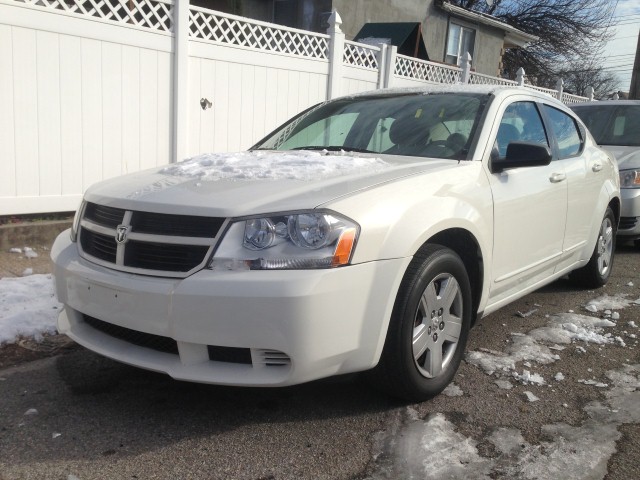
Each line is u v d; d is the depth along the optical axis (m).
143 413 3.16
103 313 2.97
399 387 3.11
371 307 2.83
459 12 19.12
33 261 5.68
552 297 5.37
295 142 4.48
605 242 5.62
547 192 4.19
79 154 6.44
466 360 3.88
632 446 2.90
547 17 29.06
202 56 7.23
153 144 7.00
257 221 2.73
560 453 2.82
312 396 3.36
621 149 7.62
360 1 16.28
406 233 2.94
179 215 2.83
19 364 3.73
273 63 7.95
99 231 3.10
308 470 2.67
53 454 2.76
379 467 2.69
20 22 5.84
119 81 6.61
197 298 2.66
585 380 3.64
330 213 2.75
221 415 3.14
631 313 4.96
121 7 6.58
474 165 3.63
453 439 2.93
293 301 2.61
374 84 9.40
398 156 3.82
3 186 5.98
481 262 3.54
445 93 4.40
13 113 5.93
